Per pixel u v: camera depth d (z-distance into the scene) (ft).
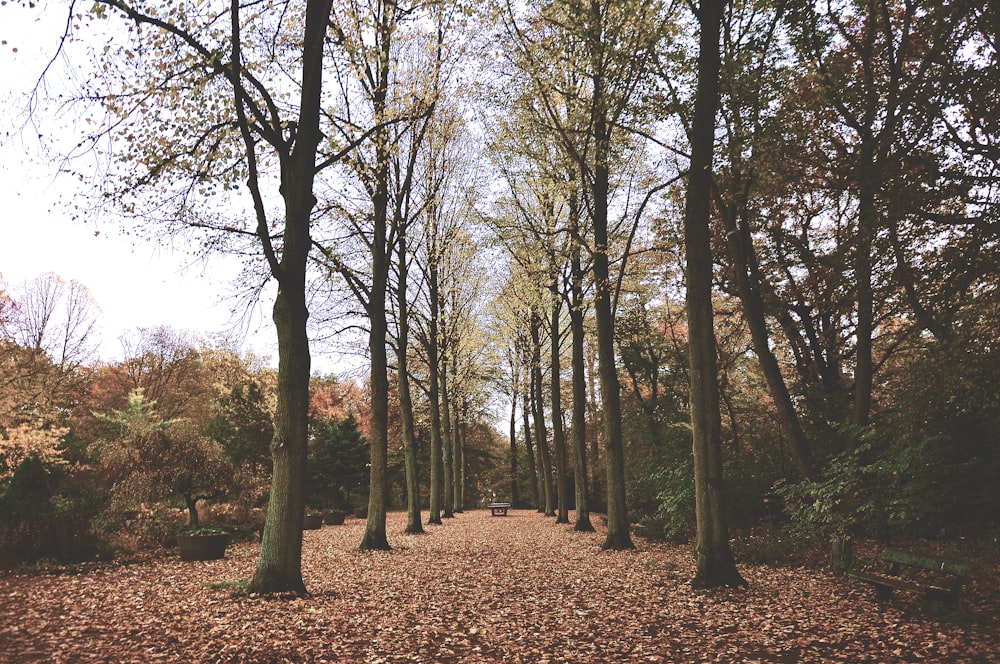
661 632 22.77
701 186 31.86
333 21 36.06
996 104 35.99
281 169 29.63
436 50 45.91
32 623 22.48
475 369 110.73
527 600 28.45
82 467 48.49
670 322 79.41
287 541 27.89
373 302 51.96
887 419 34.40
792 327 55.52
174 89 31.37
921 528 36.32
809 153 47.21
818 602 26.18
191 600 26.07
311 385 140.15
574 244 53.06
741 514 48.85
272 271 28.17
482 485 161.07
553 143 50.55
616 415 50.57
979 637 20.01
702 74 31.94
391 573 36.19
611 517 49.34
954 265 35.65
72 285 118.62
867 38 45.57
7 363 82.94
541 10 40.32
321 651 19.44
